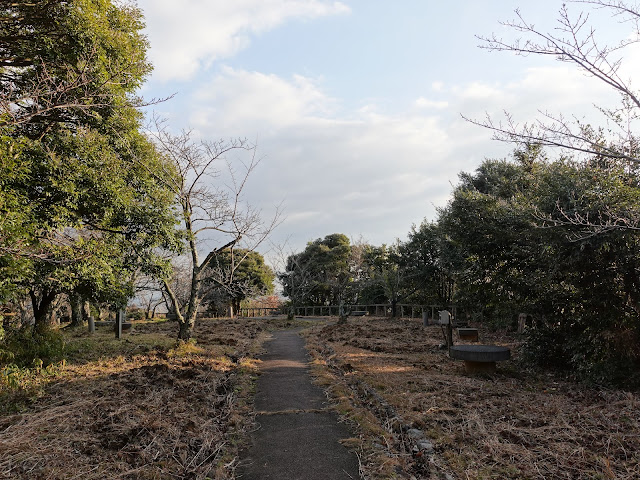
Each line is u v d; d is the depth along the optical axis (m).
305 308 30.39
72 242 7.34
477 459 4.23
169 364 9.13
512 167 12.18
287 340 14.52
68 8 7.81
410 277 22.77
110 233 9.20
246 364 9.34
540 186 8.01
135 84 8.95
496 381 7.68
